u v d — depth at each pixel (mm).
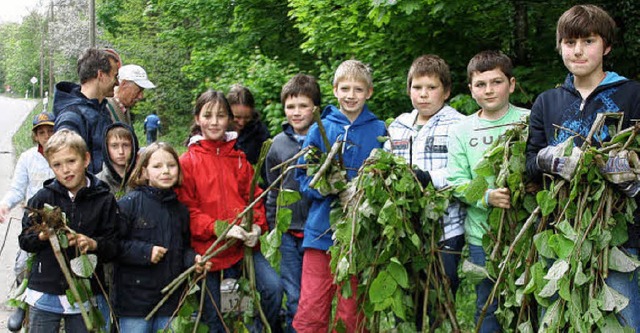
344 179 3600
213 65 12344
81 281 3547
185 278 3670
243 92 5062
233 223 3666
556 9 6543
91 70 4578
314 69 11133
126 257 3709
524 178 3342
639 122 2953
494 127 3441
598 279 3014
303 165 3607
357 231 3287
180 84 24969
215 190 4062
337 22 7371
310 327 3939
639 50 6074
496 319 3693
